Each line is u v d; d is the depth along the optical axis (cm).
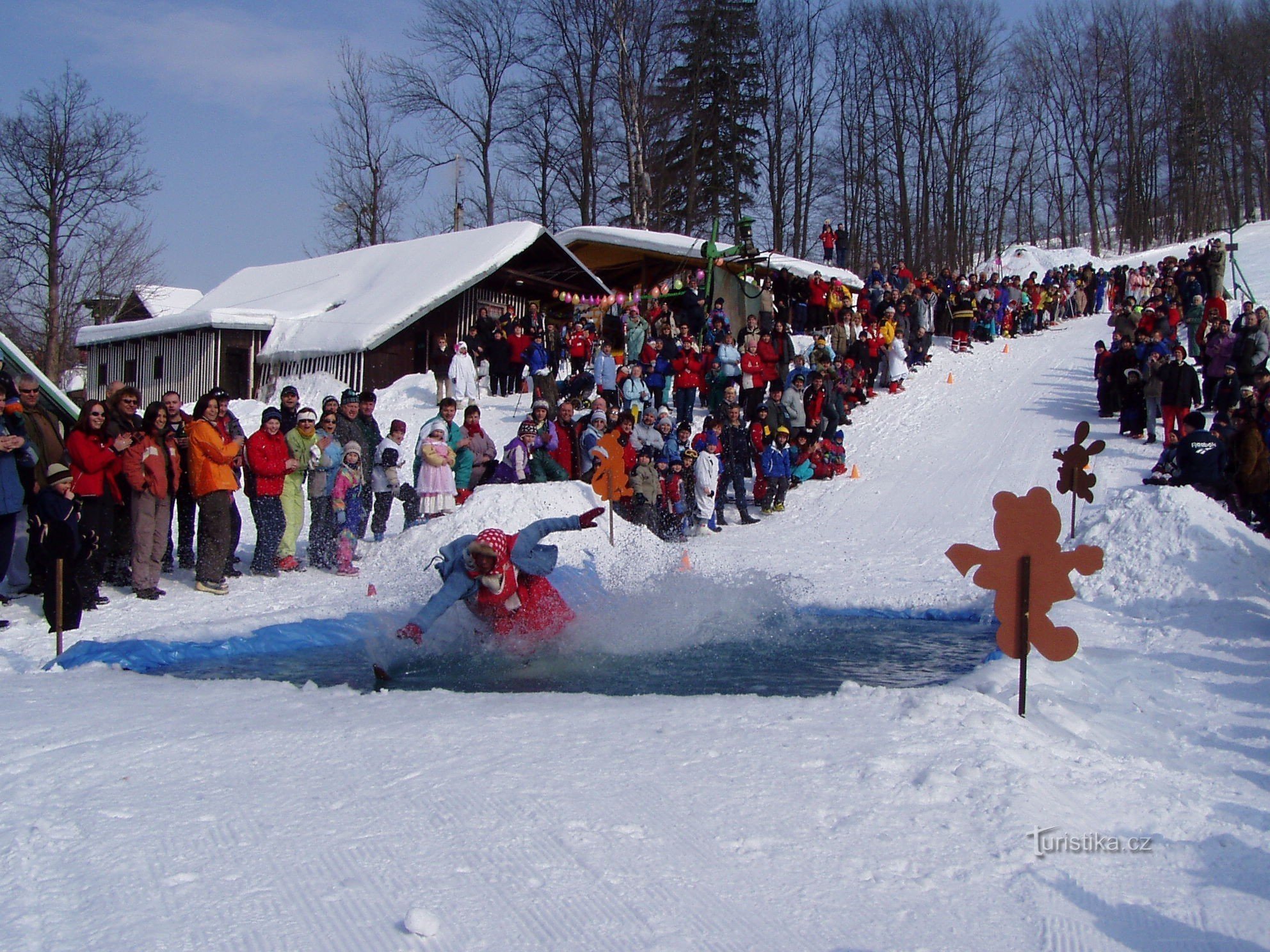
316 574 1126
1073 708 558
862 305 2653
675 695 587
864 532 1478
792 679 664
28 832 350
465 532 1156
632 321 2264
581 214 4712
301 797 385
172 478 1005
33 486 961
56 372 3356
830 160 5788
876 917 295
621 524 1199
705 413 2247
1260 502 1229
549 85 4597
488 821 359
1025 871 326
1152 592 882
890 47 5844
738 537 1478
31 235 3378
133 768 425
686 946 277
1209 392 2005
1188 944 287
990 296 2995
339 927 285
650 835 347
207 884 312
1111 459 1805
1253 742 513
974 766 414
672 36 4500
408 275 2809
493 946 276
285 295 3000
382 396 2409
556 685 651
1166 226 6825
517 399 2319
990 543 1361
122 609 926
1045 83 6781
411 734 472
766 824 357
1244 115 6756
